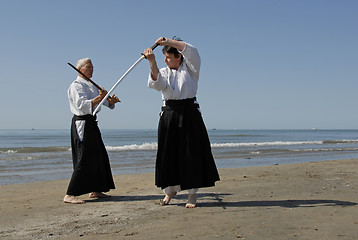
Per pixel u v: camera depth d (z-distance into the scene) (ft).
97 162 15.29
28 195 17.16
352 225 9.87
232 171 26.16
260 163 37.58
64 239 9.30
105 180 15.49
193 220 10.89
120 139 135.13
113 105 15.83
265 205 13.07
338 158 44.27
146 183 21.15
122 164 35.73
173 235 9.29
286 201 13.84
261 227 9.84
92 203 14.62
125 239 9.06
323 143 93.25
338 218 10.72
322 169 26.48
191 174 12.59
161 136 12.97
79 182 14.97
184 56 12.67
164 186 12.84
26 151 53.98
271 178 21.67
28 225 10.93
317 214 11.32
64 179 24.50
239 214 11.59
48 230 10.27
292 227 9.77
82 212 12.73
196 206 13.17
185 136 12.73
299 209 12.18
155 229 9.95
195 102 13.02
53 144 97.35
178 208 12.91
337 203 13.19
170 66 13.14
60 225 10.81
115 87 13.41
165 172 12.85
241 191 16.74
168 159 12.87
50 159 41.14
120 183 21.21
